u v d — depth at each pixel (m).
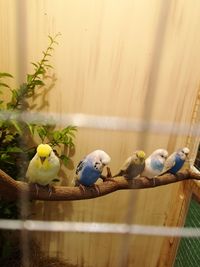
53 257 1.68
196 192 1.38
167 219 1.62
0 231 1.32
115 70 1.38
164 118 1.45
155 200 1.61
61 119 1.25
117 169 1.53
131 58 1.36
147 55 1.35
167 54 1.35
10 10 1.28
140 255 1.70
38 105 1.42
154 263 1.72
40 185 1.03
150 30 1.31
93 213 1.62
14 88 1.38
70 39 1.33
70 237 1.66
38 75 1.36
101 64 1.37
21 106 1.20
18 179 1.11
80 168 1.07
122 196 1.58
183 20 1.30
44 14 1.28
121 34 1.32
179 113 1.44
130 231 1.19
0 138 1.20
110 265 1.74
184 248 1.50
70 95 1.42
